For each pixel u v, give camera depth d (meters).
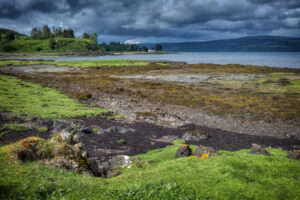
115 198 5.51
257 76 66.44
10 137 17.64
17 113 24.20
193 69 87.94
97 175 8.58
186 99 37.81
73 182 6.16
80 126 21.78
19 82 47.69
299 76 64.75
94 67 90.19
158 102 35.84
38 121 22.06
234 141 19.70
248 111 30.50
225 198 5.80
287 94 41.38
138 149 17.03
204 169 7.67
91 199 5.33
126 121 25.12
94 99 36.34
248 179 6.92
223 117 27.81
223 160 8.43
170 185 6.29
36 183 5.62
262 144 19.16
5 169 6.02
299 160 9.20
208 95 40.97
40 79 56.19
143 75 70.50
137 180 6.88
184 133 21.25
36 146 7.80
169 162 9.08
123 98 38.03
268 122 25.81
